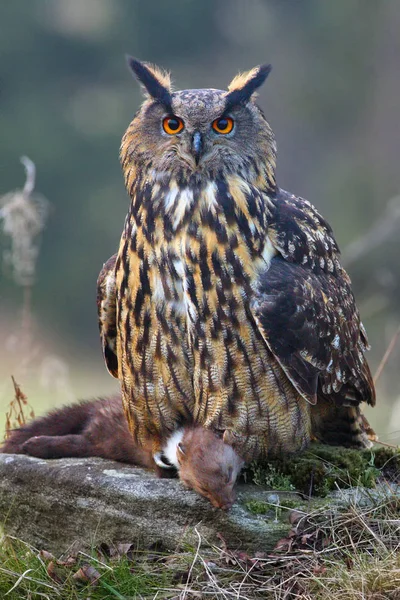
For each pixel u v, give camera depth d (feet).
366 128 145.07
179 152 35.99
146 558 34.76
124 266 36.70
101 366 115.14
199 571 33.35
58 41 153.89
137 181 36.96
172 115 36.29
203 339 35.76
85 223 141.59
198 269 35.55
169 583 33.06
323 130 147.33
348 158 144.56
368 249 92.27
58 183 144.36
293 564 32.86
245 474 37.24
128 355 37.09
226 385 36.06
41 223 52.44
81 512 36.55
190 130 36.01
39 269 135.13
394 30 141.18
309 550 33.17
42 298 132.57
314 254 37.96
